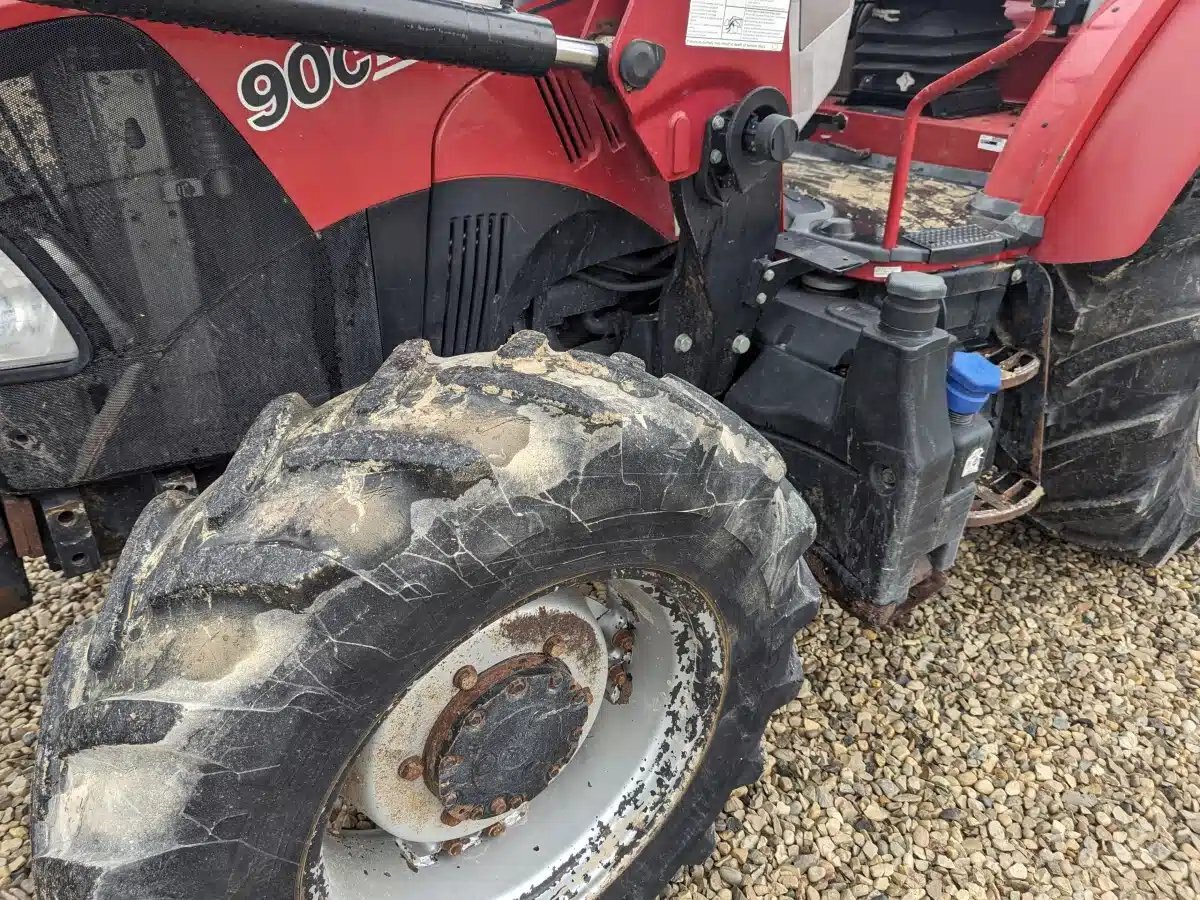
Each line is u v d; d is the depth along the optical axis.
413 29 1.07
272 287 1.33
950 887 1.85
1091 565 2.83
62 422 1.25
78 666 1.14
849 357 1.78
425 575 1.03
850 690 2.30
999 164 2.25
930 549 1.89
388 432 1.06
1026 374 2.20
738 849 1.88
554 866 1.51
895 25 2.85
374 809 1.29
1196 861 1.92
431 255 1.46
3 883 1.79
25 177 1.10
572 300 1.79
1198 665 2.45
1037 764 2.12
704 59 1.55
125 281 1.21
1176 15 1.97
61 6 0.88
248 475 1.09
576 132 1.54
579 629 1.39
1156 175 1.99
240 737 0.98
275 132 1.24
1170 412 2.23
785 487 1.51
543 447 1.09
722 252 1.79
